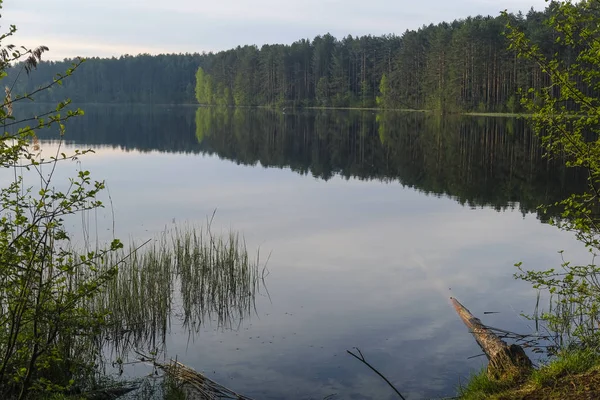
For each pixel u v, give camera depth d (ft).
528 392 18.17
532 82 204.44
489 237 49.93
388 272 39.45
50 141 135.03
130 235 48.49
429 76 270.67
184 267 37.58
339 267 40.83
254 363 25.64
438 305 32.83
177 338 28.99
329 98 351.46
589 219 21.65
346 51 358.02
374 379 23.75
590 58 20.51
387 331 29.01
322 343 27.71
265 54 382.01
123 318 30.35
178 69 489.26
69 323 16.40
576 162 21.61
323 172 96.84
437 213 61.77
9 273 14.94
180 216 58.34
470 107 252.62
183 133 174.09
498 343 25.20
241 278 37.19
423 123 212.02
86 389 23.29
